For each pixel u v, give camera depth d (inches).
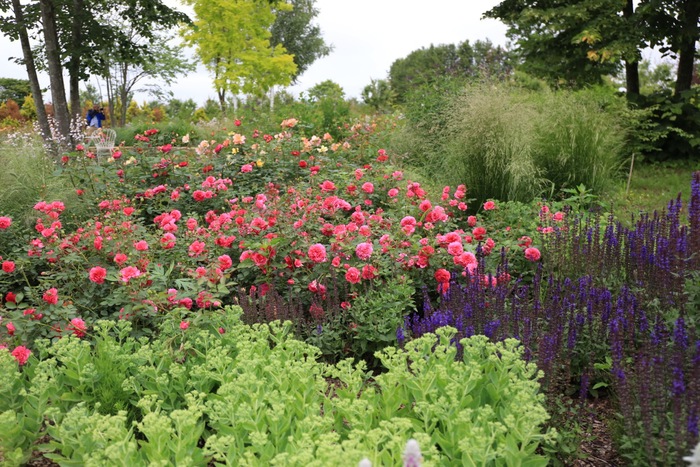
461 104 345.7
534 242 207.5
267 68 984.3
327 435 86.4
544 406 110.5
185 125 713.6
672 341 117.3
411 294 155.6
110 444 93.6
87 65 545.0
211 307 161.3
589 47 526.3
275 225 181.9
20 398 113.4
